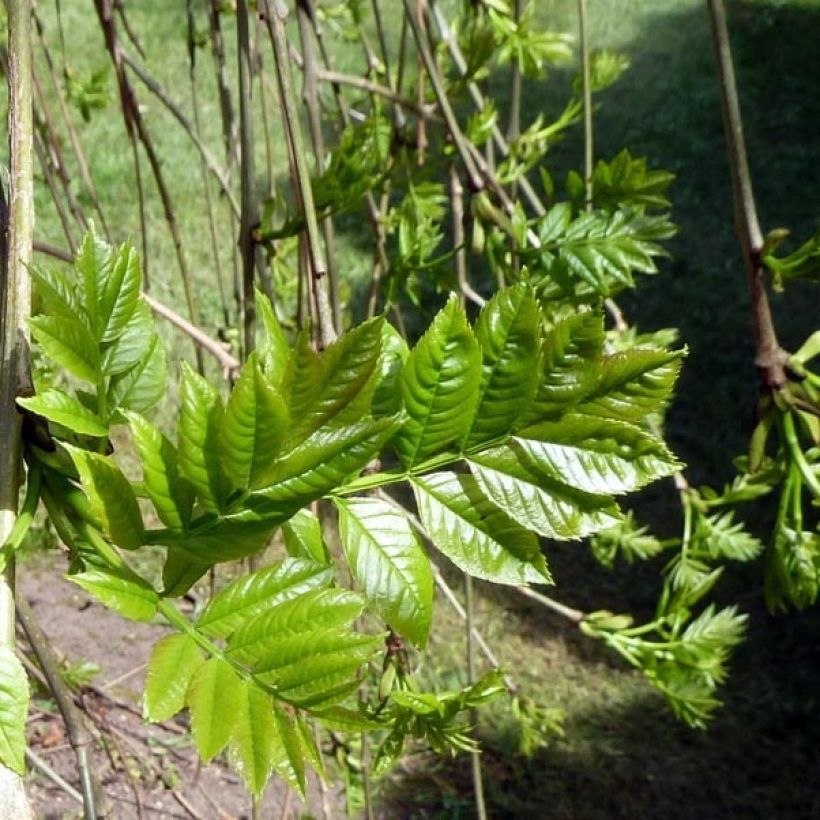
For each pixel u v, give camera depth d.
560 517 0.45
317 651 0.41
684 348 0.45
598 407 0.45
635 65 5.98
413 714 0.73
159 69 5.71
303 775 0.40
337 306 1.17
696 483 3.48
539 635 3.09
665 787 2.71
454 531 0.47
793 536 0.76
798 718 2.87
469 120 1.37
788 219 4.78
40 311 0.55
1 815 0.37
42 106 1.68
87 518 0.47
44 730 2.67
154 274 4.28
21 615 0.56
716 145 5.31
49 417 0.44
